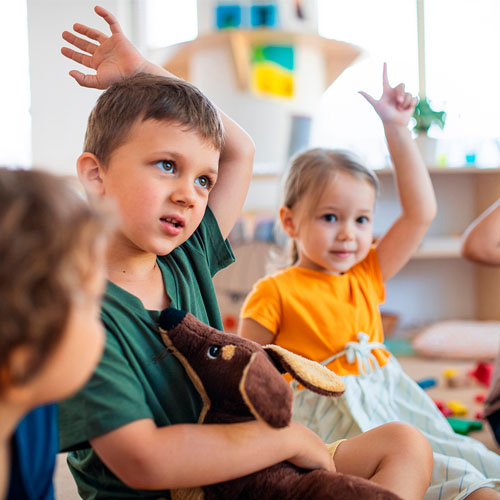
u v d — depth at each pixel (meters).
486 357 2.12
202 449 0.58
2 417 0.42
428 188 1.14
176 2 2.82
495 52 2.72
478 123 2.73
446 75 2.74
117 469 0.58
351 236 1.12
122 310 0.66
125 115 0.68
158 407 0.64
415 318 2.71
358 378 1.04
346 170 1.13
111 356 0.61
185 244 0.82
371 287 1.17
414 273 2.70
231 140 0.89
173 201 0.67
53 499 0.56
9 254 0.37
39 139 1.46
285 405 0.58
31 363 0.39
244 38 2.63
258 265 2.13
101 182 0.70
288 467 0.64
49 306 0.38
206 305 0.80
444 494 0.79
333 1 2.82
